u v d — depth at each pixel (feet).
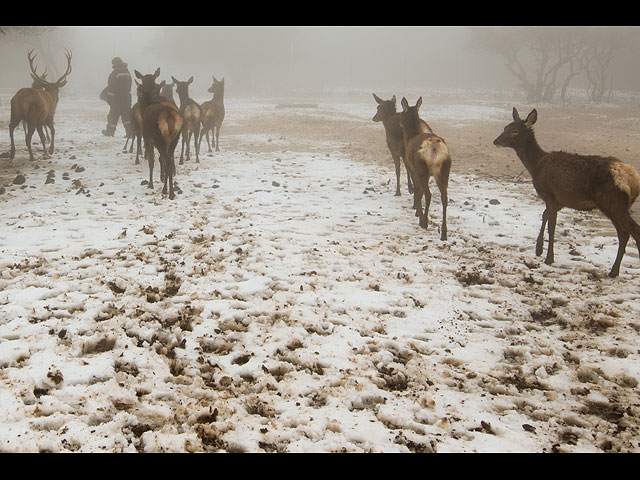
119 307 16.20
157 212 26.50
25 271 18.44
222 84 45.91
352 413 11.70
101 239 22.06
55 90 42.55
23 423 10.75
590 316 16.76
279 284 18.39
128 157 41.73
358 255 21.63
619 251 19.42
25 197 28.45
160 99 35.29
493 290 18.90
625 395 12.73
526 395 12.72
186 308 16.24
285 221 25.81
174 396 12.10
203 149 49.11
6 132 56.29
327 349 14.39
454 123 79.51
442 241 23.88
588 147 53.93
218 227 24.43
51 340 13.99
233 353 13.96
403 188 34.06
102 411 11.29
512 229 25.85
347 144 54.90
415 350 14.66
